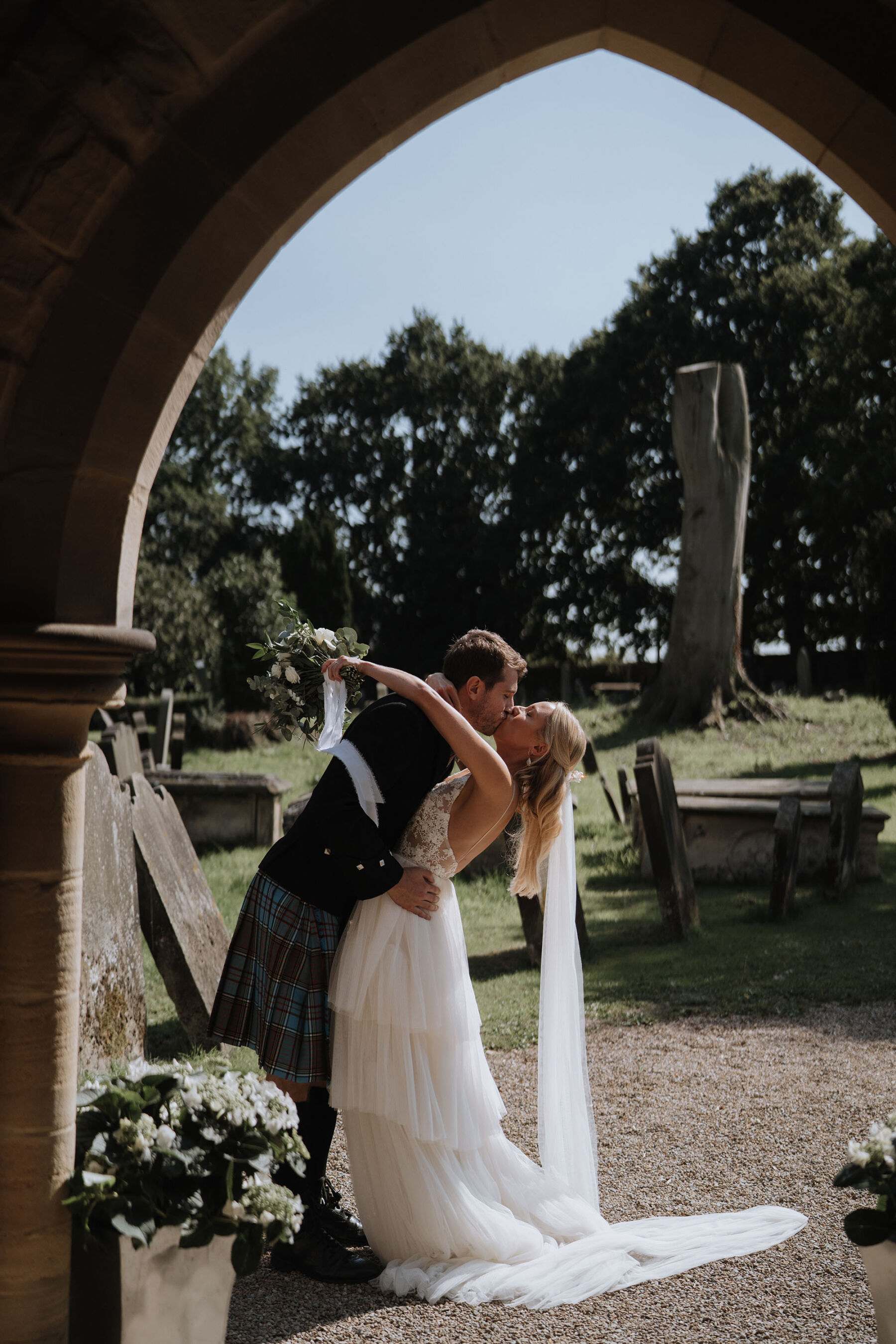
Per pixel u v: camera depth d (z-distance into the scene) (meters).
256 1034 3.03
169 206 2.29
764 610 34.03
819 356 30.11
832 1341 2.63
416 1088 2.99
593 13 2.41
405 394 40.84
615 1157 3.86
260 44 2.29
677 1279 2.96
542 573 37.22
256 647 3.38
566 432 37.12
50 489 2.28
